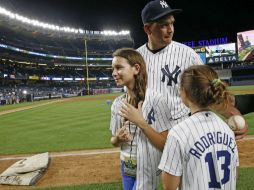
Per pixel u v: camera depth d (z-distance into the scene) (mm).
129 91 2402
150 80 2703
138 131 2303
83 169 5840
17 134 10586
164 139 2180
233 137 1849
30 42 62531
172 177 1742
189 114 2588
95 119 13328
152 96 2291
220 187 1718
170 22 2574
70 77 68625
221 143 1767
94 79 67625
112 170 5664
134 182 2371
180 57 2646
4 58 54031
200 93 1740
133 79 2350
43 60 63656
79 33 69562
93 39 72438
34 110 21375
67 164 6230
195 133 1735
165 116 2305
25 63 60406
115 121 2510
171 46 2701
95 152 7141
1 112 21938
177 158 1729
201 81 1743
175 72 2615
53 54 67062
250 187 4238
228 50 52750
